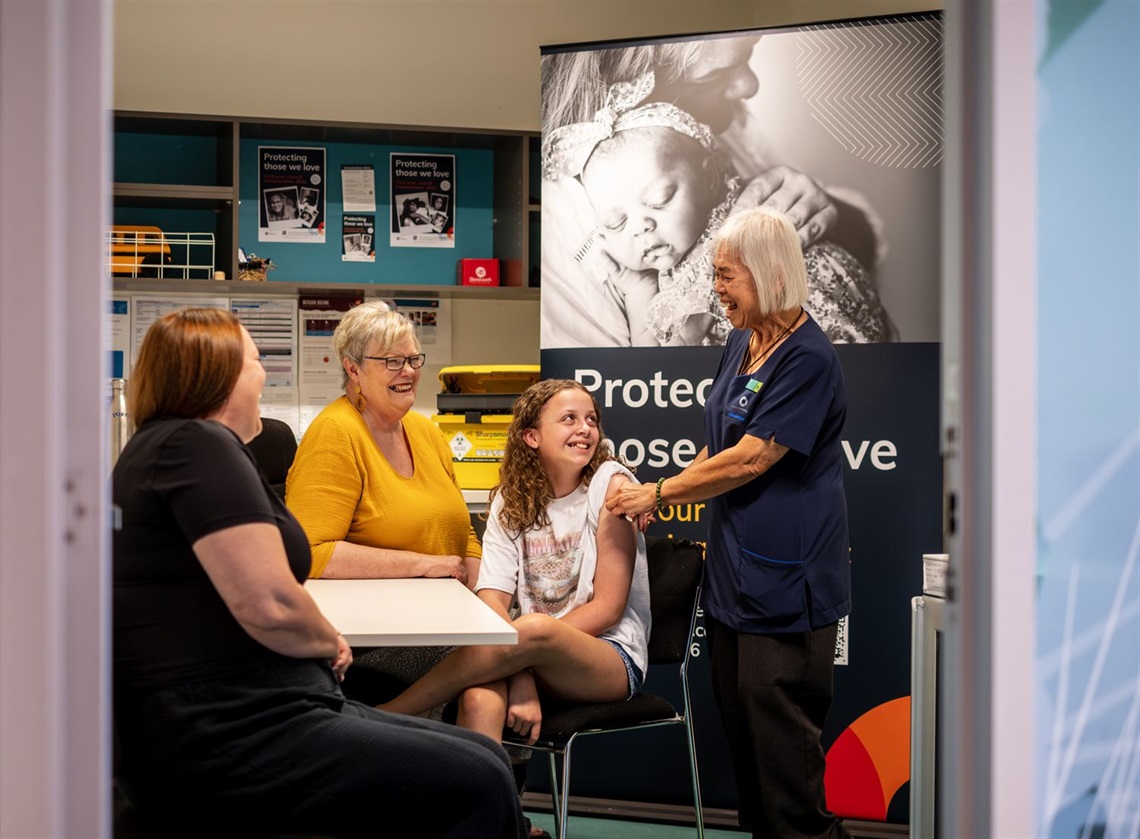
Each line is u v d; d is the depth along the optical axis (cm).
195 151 426
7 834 111
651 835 331
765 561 260
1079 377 120
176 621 162
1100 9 120
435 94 448
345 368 274
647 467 344
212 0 433
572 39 455
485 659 233
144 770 162
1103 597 121
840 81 331
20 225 111
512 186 424
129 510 163
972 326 120
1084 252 120
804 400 254
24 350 111
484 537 271
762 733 260
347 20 442
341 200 437
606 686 249
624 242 345
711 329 339
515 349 449
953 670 122
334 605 219
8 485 111
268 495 176
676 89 341
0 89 111
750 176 337
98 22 113
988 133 118
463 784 173
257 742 163
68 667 113
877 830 326
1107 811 121
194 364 173
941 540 327
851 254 331
